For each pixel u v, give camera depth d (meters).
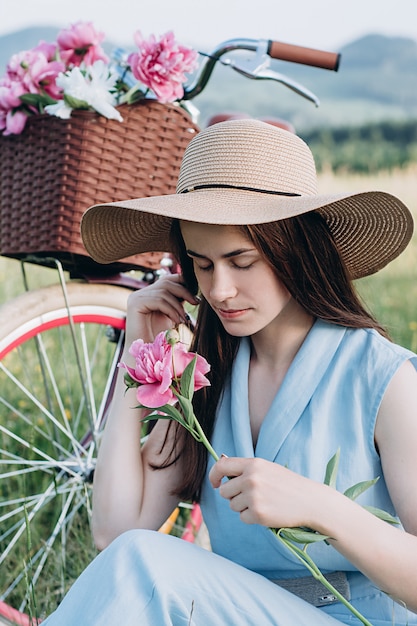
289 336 1.90
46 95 2.44
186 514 2.87
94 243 2.09
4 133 2.49
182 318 2.16
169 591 1.60
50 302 2.58
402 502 1.70
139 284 2.72
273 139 1.85
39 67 2.44
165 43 2.44
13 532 2.86
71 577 2.63
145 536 1.66
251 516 1.57
